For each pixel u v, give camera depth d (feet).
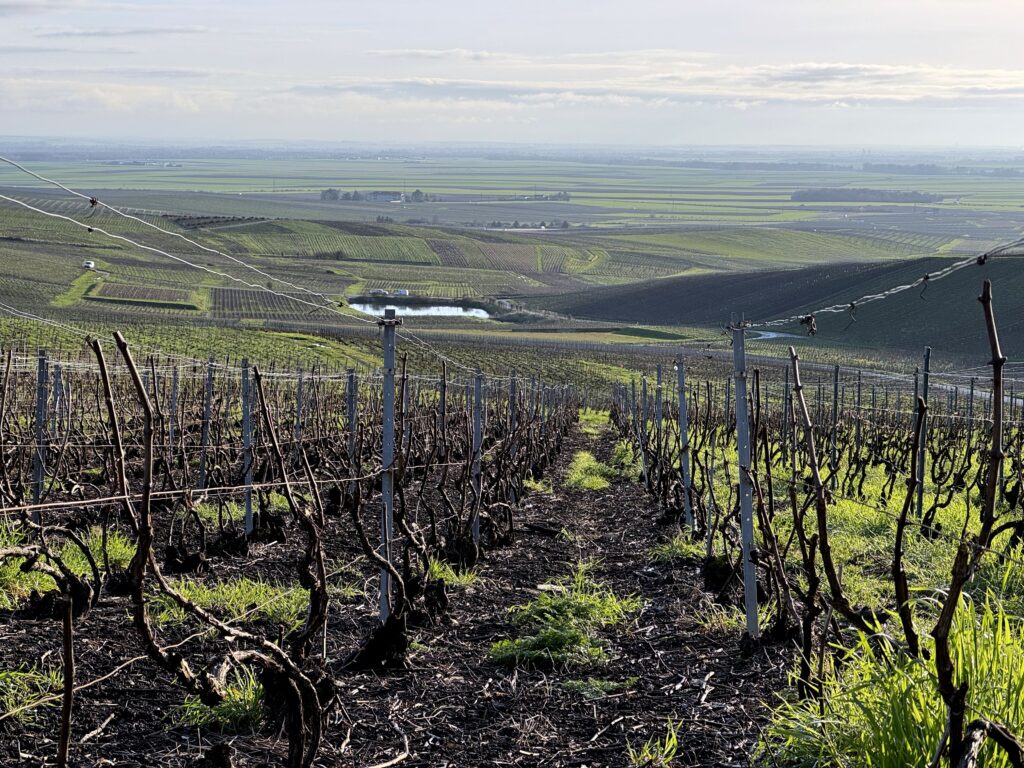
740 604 30.37
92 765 17.93
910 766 15.05
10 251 368.48
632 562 39.29
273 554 37.86
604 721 21.31
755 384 22.68
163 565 34.14
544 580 35.73
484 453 46.26
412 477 50.31
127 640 24.95
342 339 204.23
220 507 38.06
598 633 28.07
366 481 46.16
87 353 92.17
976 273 260.83
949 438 58.95
